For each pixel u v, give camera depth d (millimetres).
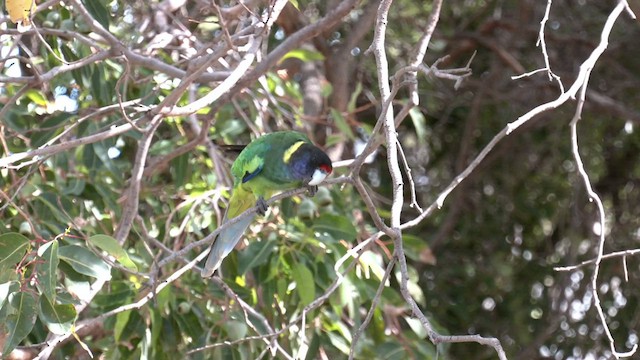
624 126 18453
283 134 9305
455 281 18094
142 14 12852
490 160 18703
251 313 10438
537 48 18625
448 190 7910
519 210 18531
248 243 11219
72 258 8438
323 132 15055
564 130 18359
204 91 12117
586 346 17281
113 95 11828
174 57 12586
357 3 10477
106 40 9930
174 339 10578
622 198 18734
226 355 10250
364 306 13727
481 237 18547
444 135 18969
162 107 8750
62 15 11070
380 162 18344
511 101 18250
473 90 18891
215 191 11008
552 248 18609
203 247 11141
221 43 10266
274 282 10891
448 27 18547
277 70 13195
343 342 11000
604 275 17453
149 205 12242
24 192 10391
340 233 10750
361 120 18062
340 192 12039
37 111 11398
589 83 18703
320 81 15367
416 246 12070
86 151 10844
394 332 11766
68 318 8180
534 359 17781
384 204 18016
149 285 8594
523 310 17938
